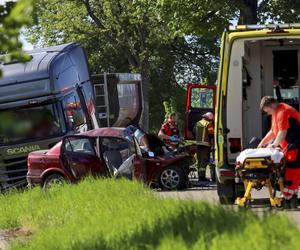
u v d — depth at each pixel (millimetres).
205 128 47000
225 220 18125
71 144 42344
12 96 47812
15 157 48281
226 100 30859
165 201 23828
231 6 69250
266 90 35344
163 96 133875
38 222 29188
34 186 42469
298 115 28281
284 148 28094
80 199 29875
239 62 30547
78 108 50844
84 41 123812
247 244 15391
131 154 41594
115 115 65562
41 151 43719
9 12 11453
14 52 11836
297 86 35531
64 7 121500
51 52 50844
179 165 42844
